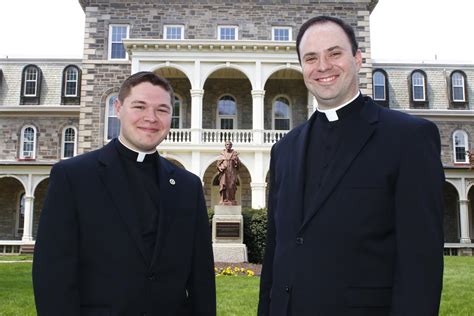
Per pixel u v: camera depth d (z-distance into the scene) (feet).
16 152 106.11
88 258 10.68
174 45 83.41
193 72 83.97
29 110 106.42
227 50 84.38
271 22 93.04
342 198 9.37
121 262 10.57
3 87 110.73
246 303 27.86
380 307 8.86
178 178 12.34
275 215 10.84
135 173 11.62
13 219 102.68
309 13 93.45
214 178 90.63
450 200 105.70
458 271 45.32
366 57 91.56
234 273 44.50
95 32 92.38
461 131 110.22
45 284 10.10
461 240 94.63
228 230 55.01
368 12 93.25
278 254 10.16
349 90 10.23
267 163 82.64
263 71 84.43
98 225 10.77
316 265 9.26
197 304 11.93
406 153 9.13
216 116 93.50
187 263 11.60
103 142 88.89
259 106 83.20
